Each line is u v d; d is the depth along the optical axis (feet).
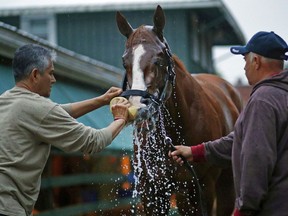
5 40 24.63
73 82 33.32
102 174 34.09
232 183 19.52
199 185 15.49
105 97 14.56
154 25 15.14
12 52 25.53
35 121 11.97
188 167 14.48
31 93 12.23
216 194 19.76
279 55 11.72
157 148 15.66
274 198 11.08
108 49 64.90
